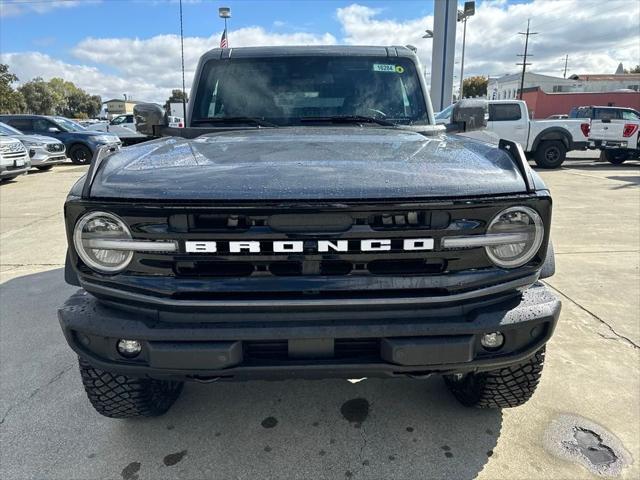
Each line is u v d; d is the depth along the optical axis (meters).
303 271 1.72
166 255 1.70
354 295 1.73
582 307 3.82
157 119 3.09
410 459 2.22
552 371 2.91
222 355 1.70
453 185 1.70
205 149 2.14
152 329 1.72
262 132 2.65
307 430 2.44
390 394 2.73
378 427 2.45
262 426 2.47
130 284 1.74
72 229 1.73
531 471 2.14
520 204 1.71
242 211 1.63
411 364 1.74
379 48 3.22
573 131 13.70
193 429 2.45
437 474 2.13
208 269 1.73
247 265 1.72
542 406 2.58
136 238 1.70
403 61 3.16
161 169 1.82
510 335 1.81
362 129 2.77
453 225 1.69
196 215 1.66
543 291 1.89
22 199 9.33
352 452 2.28
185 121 3.12
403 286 1.72
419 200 1.66
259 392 2.77
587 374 2.87
